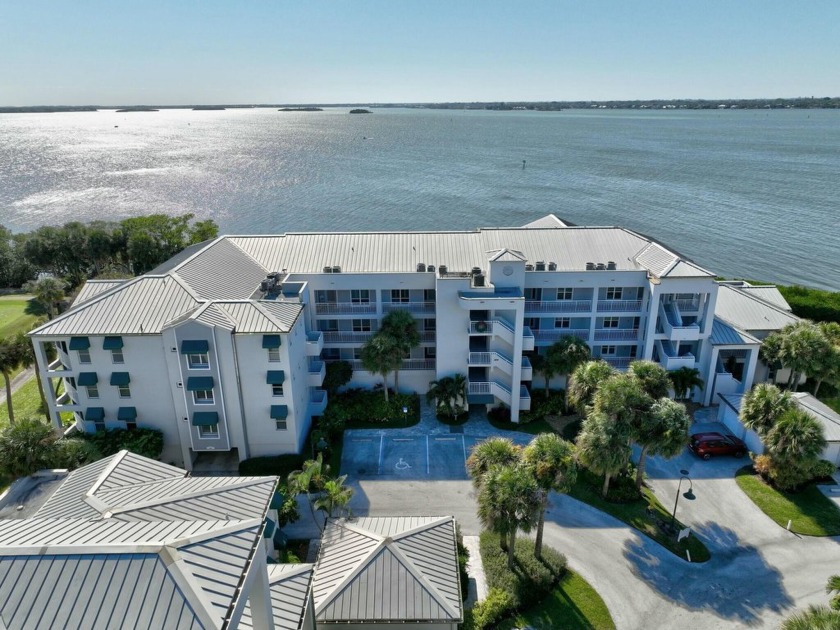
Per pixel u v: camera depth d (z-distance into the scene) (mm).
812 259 94000
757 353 49000
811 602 30484
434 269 49656
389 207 133875
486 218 123062
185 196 152125
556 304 50469
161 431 41906
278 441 42625
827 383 53062
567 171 184875
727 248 99688
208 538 15289
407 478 41219
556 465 30406
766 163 193875
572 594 31094
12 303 76188
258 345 39594
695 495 39094
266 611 16828
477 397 48438
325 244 52781
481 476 31453
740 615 29781
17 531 16312
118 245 83688
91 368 40250
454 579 27031
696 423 47750
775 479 39156
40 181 182125
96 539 15188
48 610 13273
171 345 39031
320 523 36562
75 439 36000
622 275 49344
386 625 24984
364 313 49875
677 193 144750
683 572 32625
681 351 51562
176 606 13203
